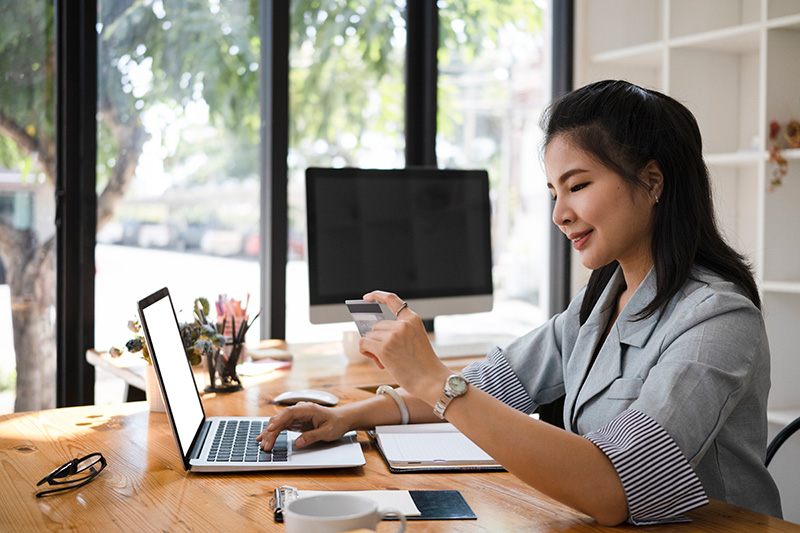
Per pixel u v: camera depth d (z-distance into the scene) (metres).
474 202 2.50
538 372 1.48
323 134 2.88
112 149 2.54
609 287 1.31
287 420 1.28
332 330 2.92
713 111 3.04
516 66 3.26
